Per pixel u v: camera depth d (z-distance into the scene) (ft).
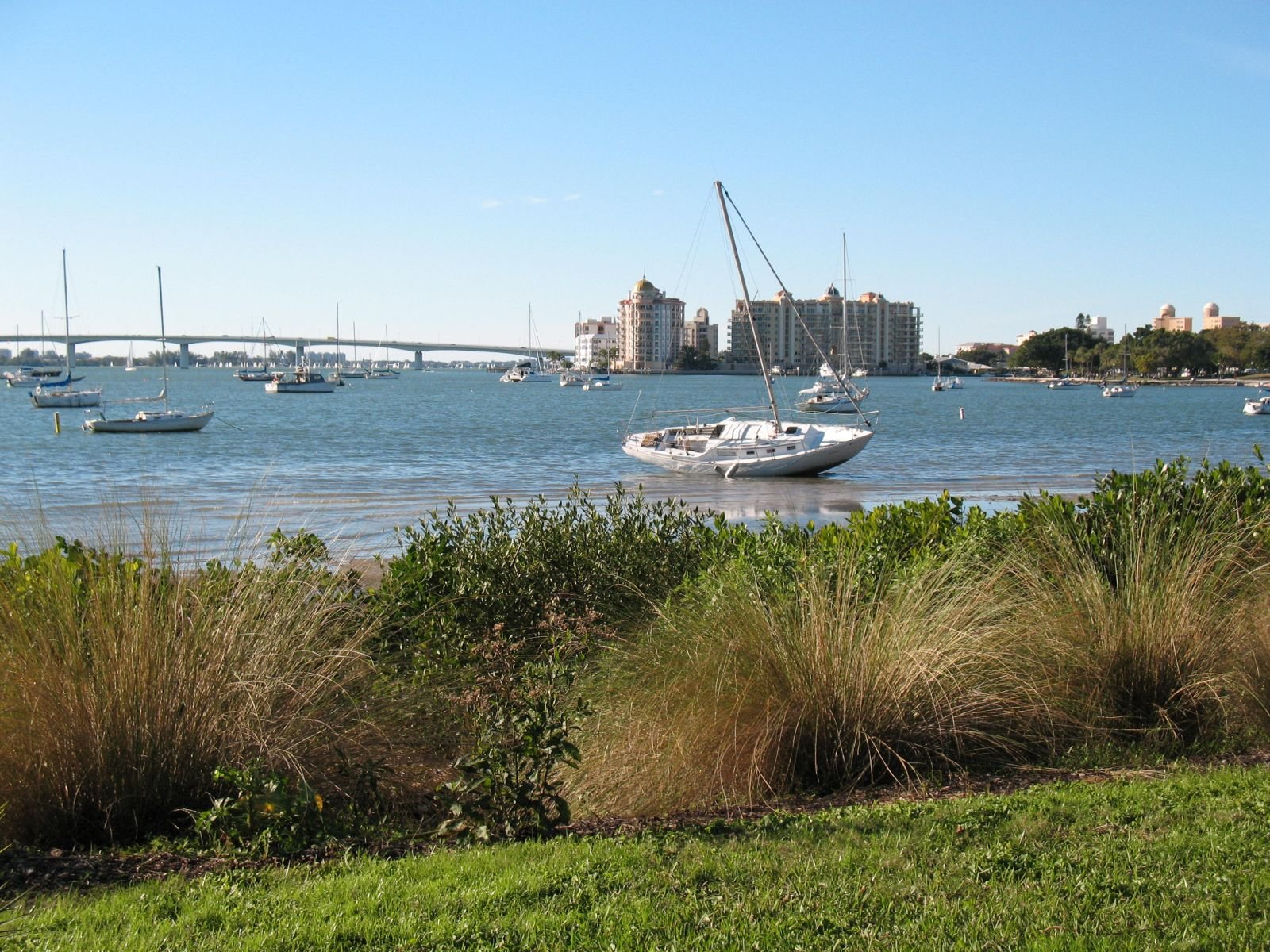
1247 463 139.64
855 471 131.13
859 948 13.19
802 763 21.33
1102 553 27.99
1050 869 15.47
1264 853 15.84
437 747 21.66
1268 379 603.67
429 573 28.60
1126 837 16.70
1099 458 150.30
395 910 14.30
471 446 168.45
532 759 18.33
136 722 18.28
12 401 332.80
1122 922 13.73
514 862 16.19
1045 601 25.09
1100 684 23.95
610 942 13.32
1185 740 23.32
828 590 23.90
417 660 23.99
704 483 116.06
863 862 15.92
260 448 160.35
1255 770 20.36
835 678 21.58
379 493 102.06
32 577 19.67
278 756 19.06
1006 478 121.19
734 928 13.66
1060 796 18.94
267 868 16.29
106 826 17.92
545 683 20.76
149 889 15.28
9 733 17.85
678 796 20.53
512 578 29.63
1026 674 23.39
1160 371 603.67
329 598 21.95
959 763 21.62
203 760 18.67
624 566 30.76
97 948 13.17
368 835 18.26
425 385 628.69
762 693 21.40
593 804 20.38
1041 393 501.56
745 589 23.72
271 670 19.62
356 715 20.90
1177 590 25.05
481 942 13.41
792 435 130.52
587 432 204.03
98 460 138.00
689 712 21.35
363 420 244.42
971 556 26.68
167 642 18.95
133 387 510.99
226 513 70.49
